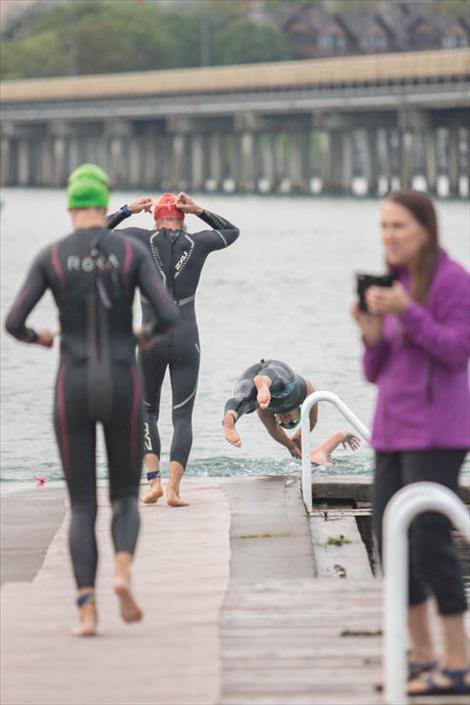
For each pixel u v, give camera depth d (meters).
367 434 35.69
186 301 34.97
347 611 25.73
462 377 21.08
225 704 21.27
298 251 179.50
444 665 21.33
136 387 23.75
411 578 21.64
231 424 40.16
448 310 20.78
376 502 21.64
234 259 166.12
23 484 40.91
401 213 20.86
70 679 22.44
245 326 95.44
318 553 31.81
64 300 23.58
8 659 23.39
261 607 26.11
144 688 21.95
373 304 20.36
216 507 35.34
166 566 29.38
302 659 23.17
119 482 23.91
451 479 21.03
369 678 22.22
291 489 37.97
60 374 23.69
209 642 24.06
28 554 31.03
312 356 79.44
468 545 34.81
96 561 24.48
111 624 25.19
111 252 23.59
